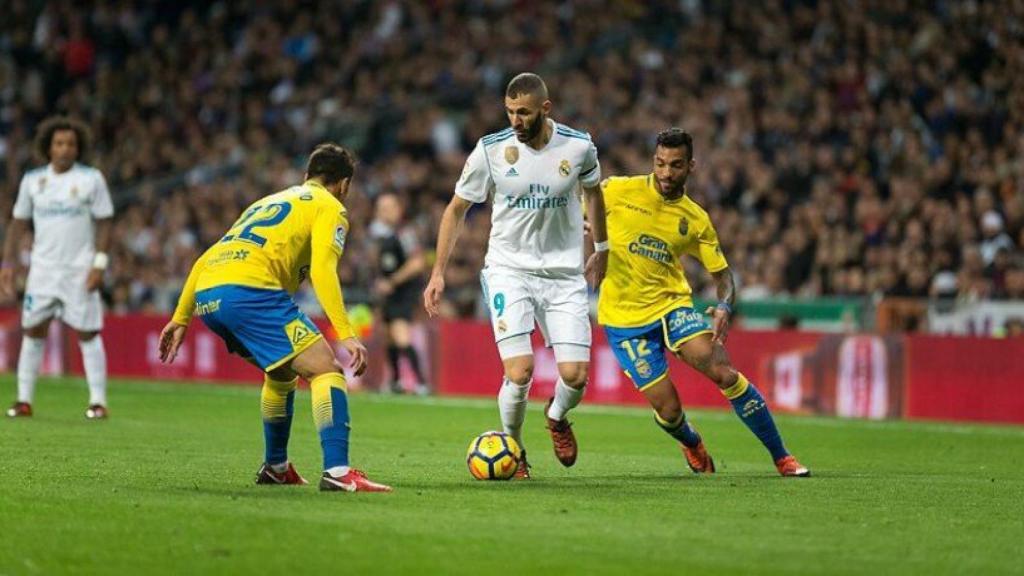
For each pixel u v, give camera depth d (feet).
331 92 314.35
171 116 326.03
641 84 280.51
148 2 350.23
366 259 253.85
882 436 159.94
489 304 104.12
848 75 255.50
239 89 322.75
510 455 101.91
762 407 110.32
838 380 195.21
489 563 68.08
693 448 113.09
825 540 76.59
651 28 302.45
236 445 129.90
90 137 157.89
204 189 290.35
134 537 73.41
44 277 155.22
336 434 90.84
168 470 105.29
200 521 78.07
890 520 84.99
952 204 232.12
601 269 108.06
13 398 189.47
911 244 215.10
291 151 305.32
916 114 249.55
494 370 214.48
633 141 268.00
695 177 251.39
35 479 97.19
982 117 243.40
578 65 300.61
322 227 90.33
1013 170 229.25
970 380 186.91
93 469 104.78
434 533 75.41
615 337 113.80
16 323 259.80
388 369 227.61
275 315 90.43
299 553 69.56
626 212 112.78
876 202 228.22
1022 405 183.11
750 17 280.31
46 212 155.02
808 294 223.92
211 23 336.08
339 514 81.10
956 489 102.83
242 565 66.95
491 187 103.81
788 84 262.06
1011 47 247.29
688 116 264.72
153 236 285.84
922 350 190.08
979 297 205.98
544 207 102.83
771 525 81.30
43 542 72.18
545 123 102.47
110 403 184.96
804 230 229.66
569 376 103.81
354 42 316.81
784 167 246.88
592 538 75.15
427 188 278.05
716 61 276.00
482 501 88.63
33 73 336.49
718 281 113.29
